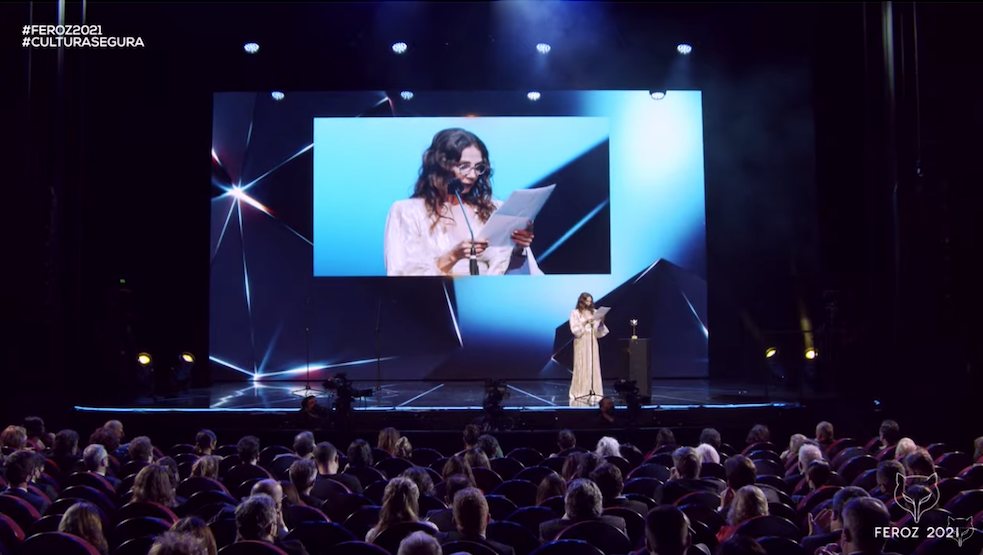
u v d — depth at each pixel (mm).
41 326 11414
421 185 15219
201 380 15078
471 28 14086
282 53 14586
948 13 11875
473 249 15148
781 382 14023
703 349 15273
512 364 15172
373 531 4809
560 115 15297
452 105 15258
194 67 14938
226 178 15234
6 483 6141
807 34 14562
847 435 11641
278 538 4516
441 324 15195
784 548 4211
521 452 8430
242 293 15219
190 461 7445
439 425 11266
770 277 15359
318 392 13758
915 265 11828
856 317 14195
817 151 14852
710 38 14430
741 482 5613
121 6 13633
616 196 15281
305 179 15273
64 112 12172
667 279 15266
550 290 15195
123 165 14828
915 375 11695
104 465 6777
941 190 11828
